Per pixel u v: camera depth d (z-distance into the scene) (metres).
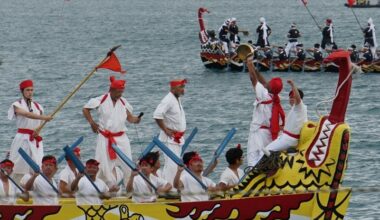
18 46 150.50
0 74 106.31
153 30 195.88
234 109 76.12
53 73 107.88
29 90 34.88
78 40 165.38
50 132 62.28
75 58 128.25
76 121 67.00
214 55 105.44
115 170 34.72
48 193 32.44
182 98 83.62
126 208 31.83
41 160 34.66
